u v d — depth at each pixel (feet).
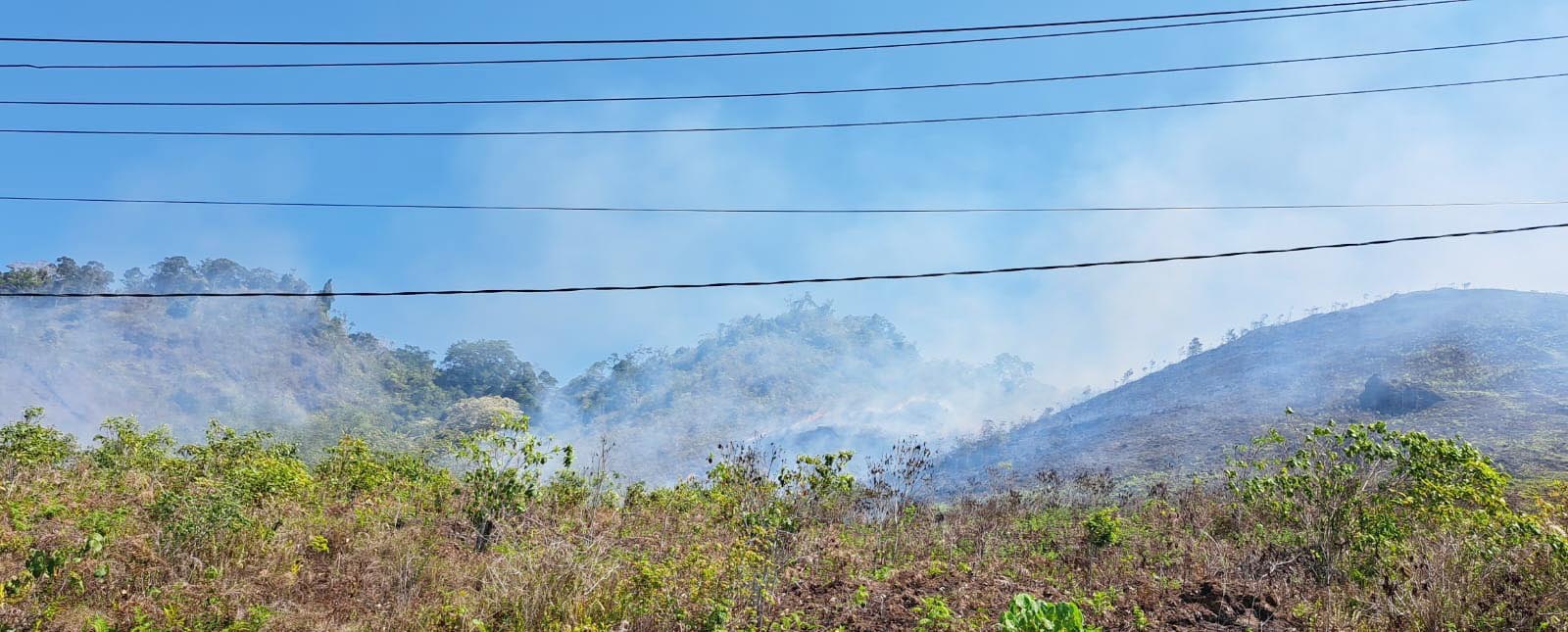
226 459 49.37
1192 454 124.67
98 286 409.90
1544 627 26.50
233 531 33.04
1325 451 42.68
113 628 26.14
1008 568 38.50
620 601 29.14
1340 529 38.58
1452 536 33.86
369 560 34.50
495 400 341.82
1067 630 23.24
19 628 25.09
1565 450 91.40
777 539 35.24
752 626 27.81
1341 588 33.24
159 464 48.37
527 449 42.73
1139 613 28.73
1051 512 65.10
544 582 29.45
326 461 54.44
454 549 37.73
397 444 274.36
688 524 39.22
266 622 27.17
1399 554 35.19
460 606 28.71
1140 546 45.52
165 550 31.12
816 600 31.22
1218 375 213.05
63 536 29.58
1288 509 41.78
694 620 27.86
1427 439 39.42
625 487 52.65
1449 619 27.20
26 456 44.83
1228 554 39.11
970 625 26.99
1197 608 30.04
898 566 39.47
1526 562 29.84
